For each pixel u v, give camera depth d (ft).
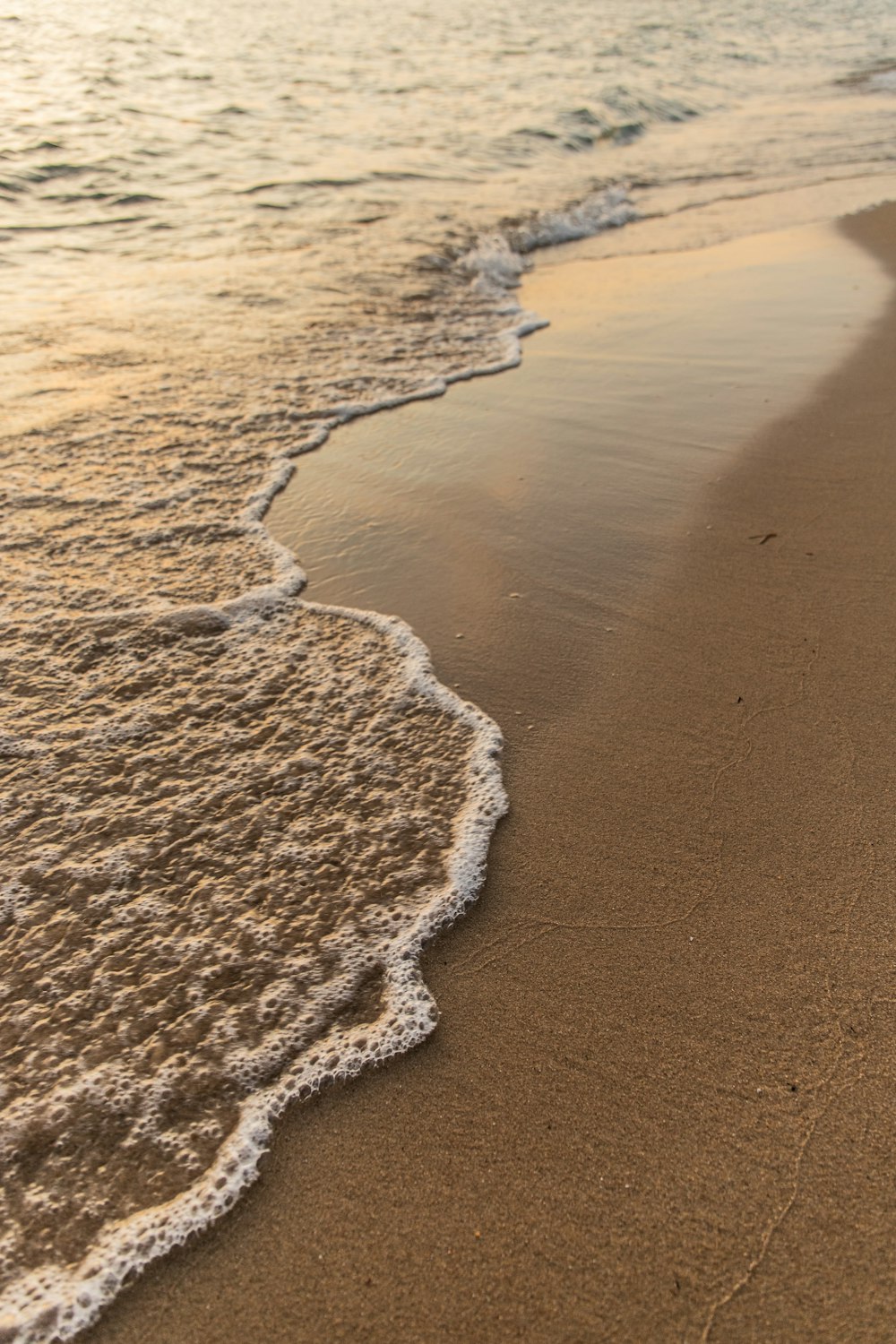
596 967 6.60
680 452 13.80
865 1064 5.89
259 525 12.14
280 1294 4.91
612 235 25.95
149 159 28.43
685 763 8.32
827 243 24.17
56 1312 4.86
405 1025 6.28
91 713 8.94
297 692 9.32
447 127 34.45
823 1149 5.45
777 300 20.08
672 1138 5.54
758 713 8.81
